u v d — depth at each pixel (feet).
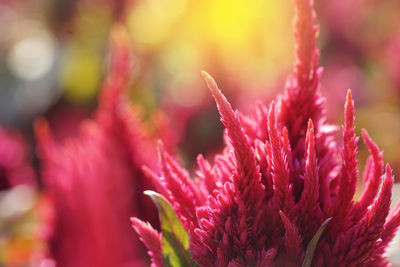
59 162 1.49
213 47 2.97
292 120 1.07
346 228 1.01
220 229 1.01
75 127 3.46
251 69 3.15
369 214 1.00
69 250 1.44
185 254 1.05
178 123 2.70
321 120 1.07
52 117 3.73
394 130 2.93
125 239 1.43
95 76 3.75
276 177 1.00
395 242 1.05
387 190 1.00
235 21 3.26
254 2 3.32
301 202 1.01
